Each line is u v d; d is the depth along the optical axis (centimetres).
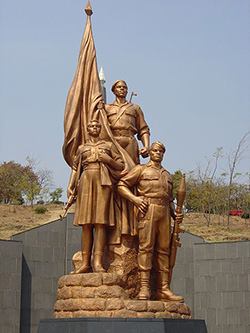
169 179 1210
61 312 1140
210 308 2358
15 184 5162
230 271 2342
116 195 1228
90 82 1338
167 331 1072
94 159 1195
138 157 1323
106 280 1127
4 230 3481
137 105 1351
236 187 4688
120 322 1055
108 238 1220
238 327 2284
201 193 4525
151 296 1213
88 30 1376
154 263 1221
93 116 1299
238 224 3997
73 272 1198
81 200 1198
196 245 2434
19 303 2319
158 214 1181
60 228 2523
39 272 2445
